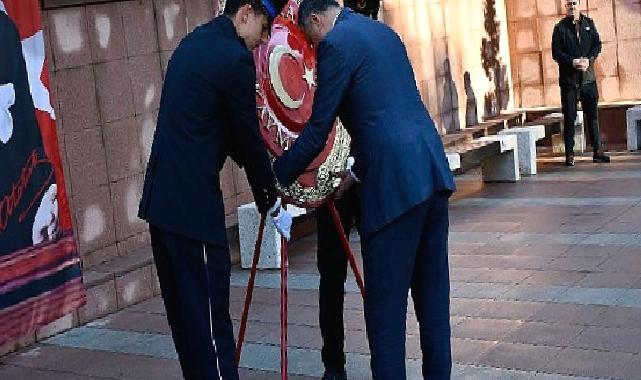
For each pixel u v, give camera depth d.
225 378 4.20
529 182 11.05
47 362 6.04
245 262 8.09
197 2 8.47
